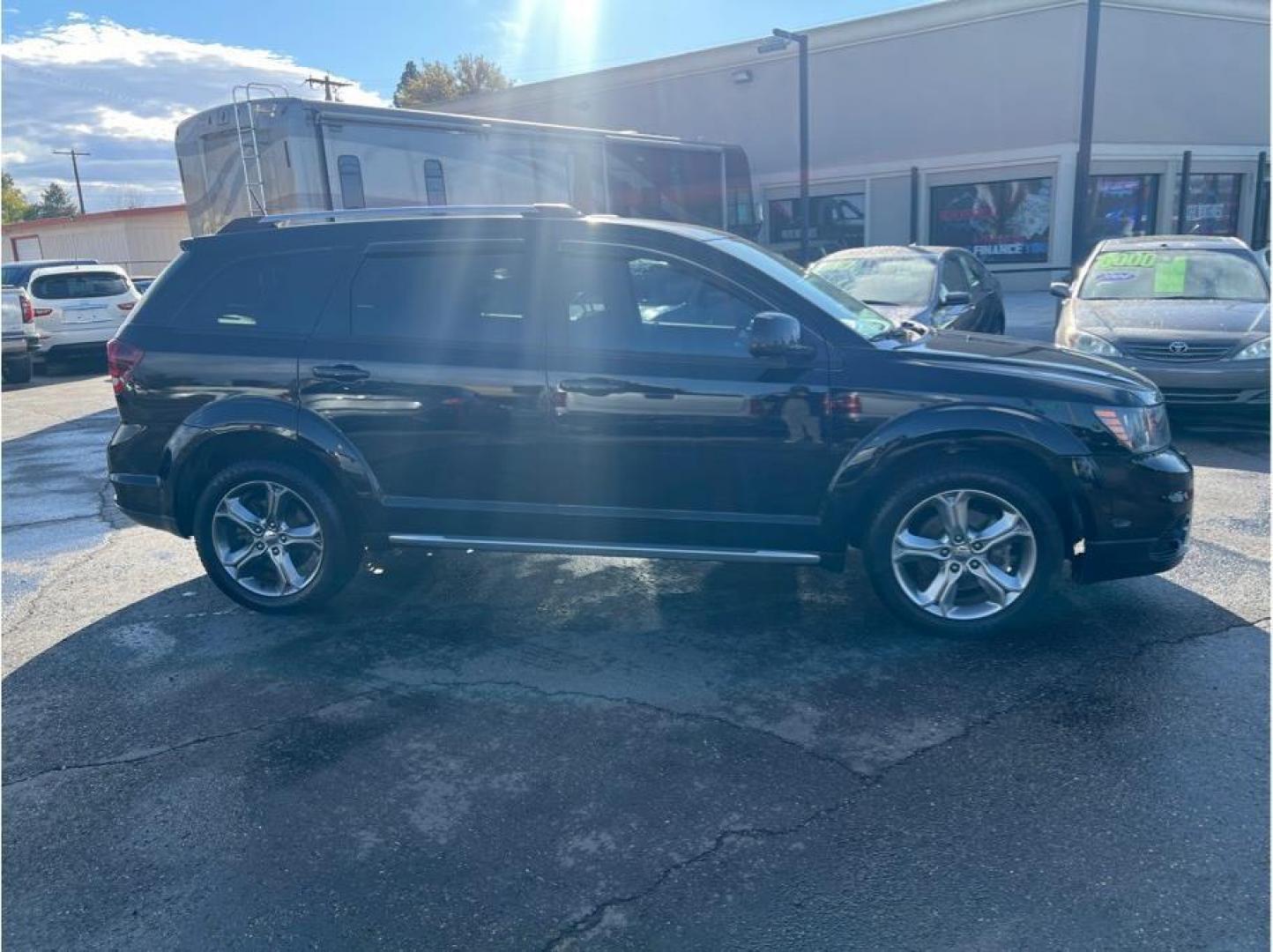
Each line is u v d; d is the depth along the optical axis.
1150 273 9.36
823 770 3.42
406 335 4.67
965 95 21.86
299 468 4.78
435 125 13.35
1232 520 5.93
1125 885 2.78
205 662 4.46
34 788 3.47
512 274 4.58
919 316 8.73
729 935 2.65
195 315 4.89
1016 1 20.73
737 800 3.26
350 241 4.77
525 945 2.65
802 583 5.19
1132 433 4.19
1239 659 4.09
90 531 6.70
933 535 4.37
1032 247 21.80
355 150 12.44
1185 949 2.53
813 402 4.28
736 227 20.59
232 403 4.76
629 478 4.50
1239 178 24.11
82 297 15.84
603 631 4.66
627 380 4.41
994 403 4.18
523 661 4.37
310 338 4.74
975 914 2.69
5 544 6.42
